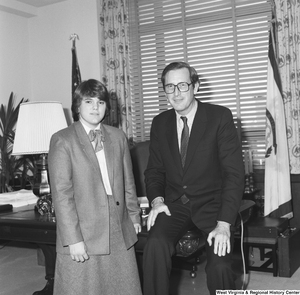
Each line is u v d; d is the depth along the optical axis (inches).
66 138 88.4
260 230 140.9
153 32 213.5
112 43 216.5
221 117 97.0
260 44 189.5
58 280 90.0
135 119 218.8
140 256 124.4
